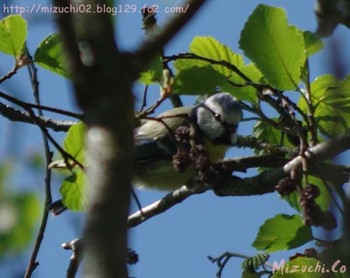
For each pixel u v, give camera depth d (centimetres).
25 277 830
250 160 975
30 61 818
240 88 1002
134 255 818
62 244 919
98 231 400
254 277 916
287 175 784
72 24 434
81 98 438
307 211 671
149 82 835
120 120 431
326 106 925
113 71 436
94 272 393
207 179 812
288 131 967
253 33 926
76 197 820
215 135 1240
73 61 434
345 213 502
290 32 920
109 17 445
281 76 922
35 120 740
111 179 415
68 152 804
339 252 639
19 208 517
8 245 512
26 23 807
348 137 702
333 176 594
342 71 442
